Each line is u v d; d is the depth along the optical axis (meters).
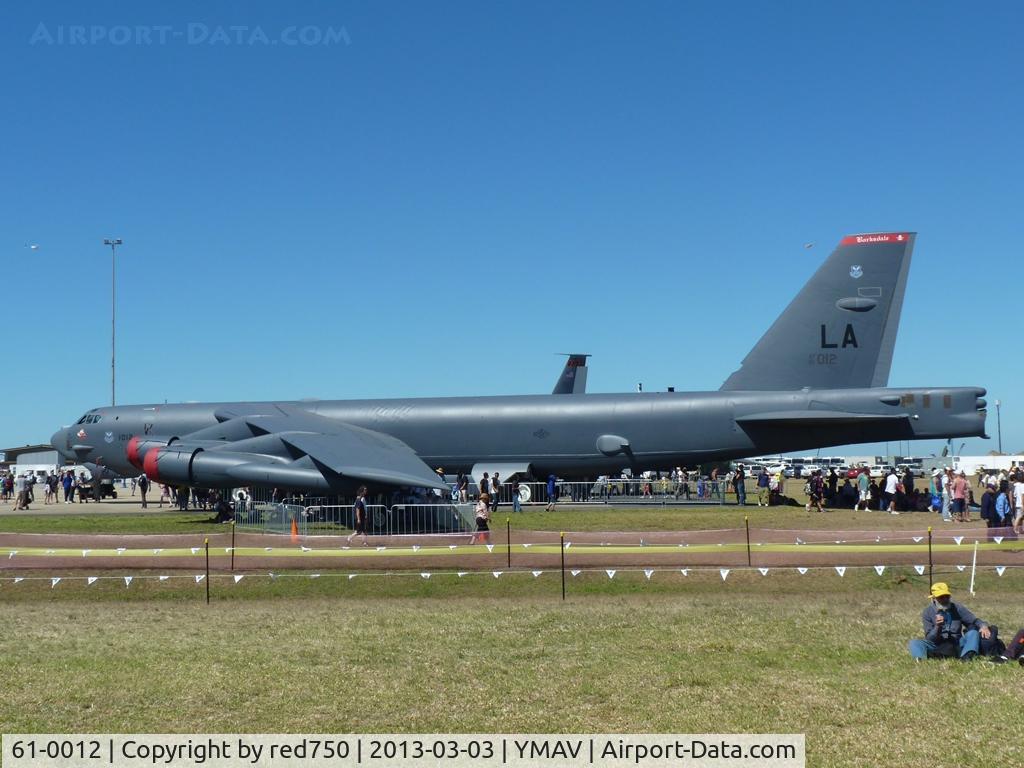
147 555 22.56
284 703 10.90
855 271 36.34
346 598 19.69
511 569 21.00
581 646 14.09
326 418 39.69
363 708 10.67
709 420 37.06
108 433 42.59
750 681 11.70
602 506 36.47
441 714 10.41
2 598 20.08
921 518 30.95
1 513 38.06
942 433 34.94
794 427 36.50
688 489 37.94
